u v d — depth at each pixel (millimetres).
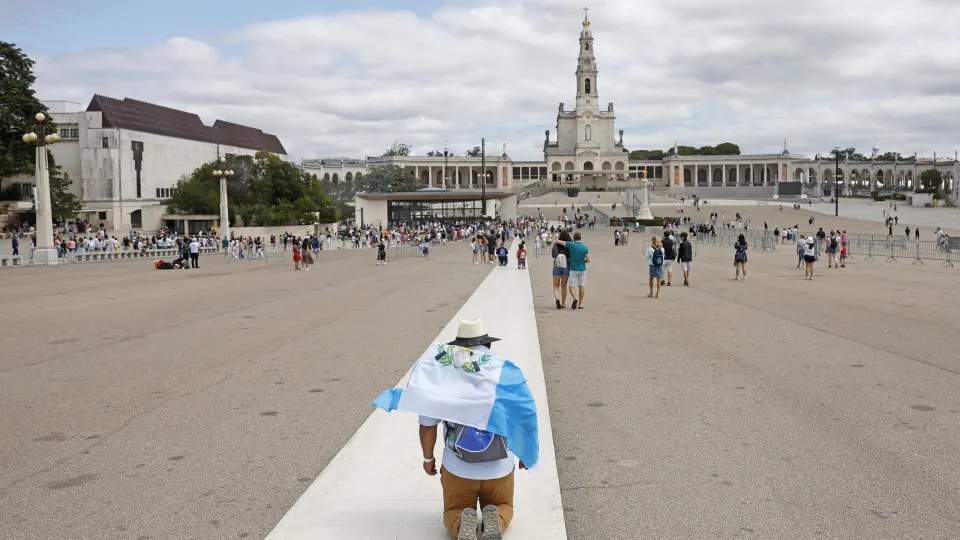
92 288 27859
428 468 5418
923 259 42781
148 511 5977
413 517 5723
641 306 20047
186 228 91000
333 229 102875
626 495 6227
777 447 7465
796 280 28359
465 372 5160
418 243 63719
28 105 69000
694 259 44062
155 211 91688
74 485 6582
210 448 7625
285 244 68875
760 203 135750
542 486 6348
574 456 7250
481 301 21625
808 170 197250
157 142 111312
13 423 8633
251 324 17172
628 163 186000
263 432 8195
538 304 20797
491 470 5152
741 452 7316
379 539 5340
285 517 5746
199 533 5555
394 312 19312
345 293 25078
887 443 7559
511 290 25281
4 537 5492
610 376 10969
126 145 103438
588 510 5922
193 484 6582
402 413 8906
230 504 6113
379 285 28391
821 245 50469
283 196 97938
